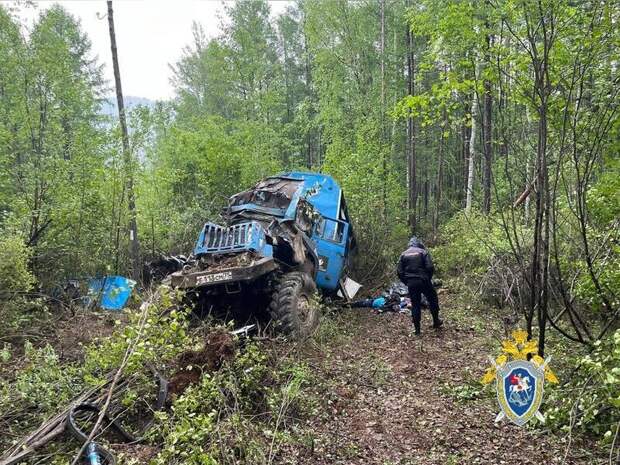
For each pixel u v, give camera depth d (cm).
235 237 650
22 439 351
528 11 445
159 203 1184
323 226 902
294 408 466
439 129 1761
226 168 1365
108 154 924
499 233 776
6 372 505
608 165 520
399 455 403
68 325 676
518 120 542
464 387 521
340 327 773
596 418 410
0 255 633
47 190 855
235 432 390
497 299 828
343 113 1686
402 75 1873
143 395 426
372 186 1338
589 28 441
